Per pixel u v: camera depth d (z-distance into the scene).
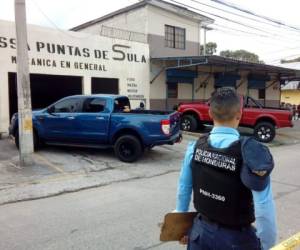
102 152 11.98
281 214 6.20
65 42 16.59
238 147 2.20
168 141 10.55
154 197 7.32
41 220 5.95
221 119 2.35
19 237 5.21
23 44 9.41
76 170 9.61
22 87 9.52
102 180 8.77
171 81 21.59
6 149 11.96
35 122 11.58
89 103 11.25
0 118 14.61
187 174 2.53
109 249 4.76
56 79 18.16
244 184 2.14
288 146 16.20
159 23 22.12
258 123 16.73
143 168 10.15
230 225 2.23
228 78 25.33
